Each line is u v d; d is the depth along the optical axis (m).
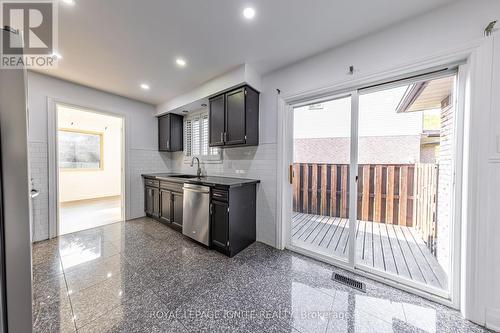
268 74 2.47
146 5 1.39
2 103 0.64
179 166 4.05
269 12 1.47
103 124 5.93
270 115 2.47
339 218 3.27
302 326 1.26
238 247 2.32
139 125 3.70
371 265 1.97
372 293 1.60
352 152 1.94
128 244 2.51
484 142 1.26
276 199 2.43
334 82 1.93
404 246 2.38
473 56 1.29
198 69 2.37
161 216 3.35
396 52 1.60
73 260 2.09
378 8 1.43
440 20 1.41
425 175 2.35
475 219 1.29
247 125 2.36
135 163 3.66
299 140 3.54
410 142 2.70
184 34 1.73
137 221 3.50
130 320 1.29
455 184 1.44
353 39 1.80
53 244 2.49
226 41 1.84
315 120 3.37
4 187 0.65
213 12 1.47
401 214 2.82
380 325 1.28
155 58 2.12
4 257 0.65
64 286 1.64
